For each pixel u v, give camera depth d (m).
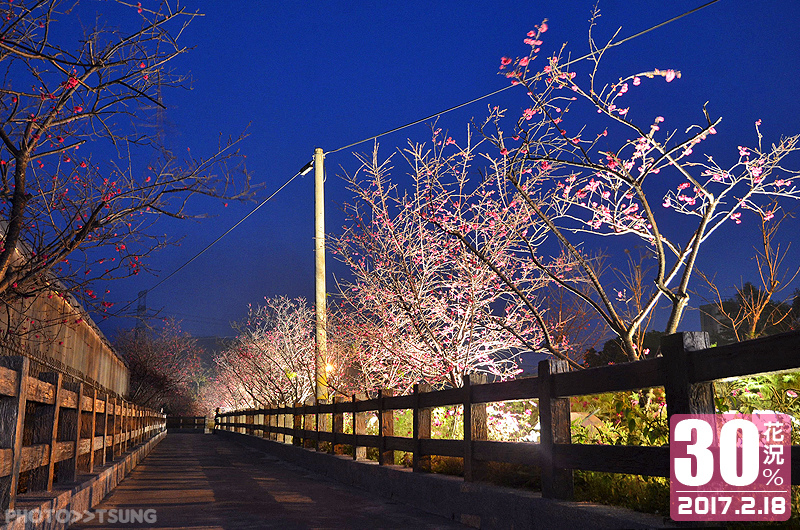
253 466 13.30
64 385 6.10
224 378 33.62
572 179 7.42
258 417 22.05
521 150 6.54
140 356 33.19
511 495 4.95
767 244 6.35
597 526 3.86
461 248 9.06
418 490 6.82
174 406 55.06
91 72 5.29
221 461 14.80
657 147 5.99
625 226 6.61
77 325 11.26
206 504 6.93
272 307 21.33
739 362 3.04
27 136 5.43
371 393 12.41
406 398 7.75
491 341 9.17
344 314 11.73
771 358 2.87
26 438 5.09
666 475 3.48
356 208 9.55
